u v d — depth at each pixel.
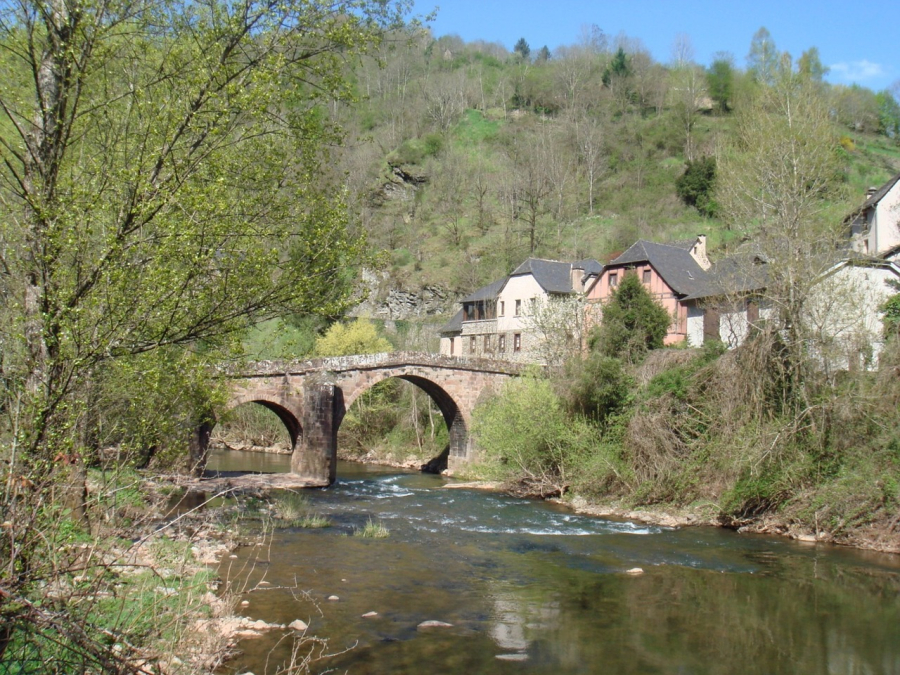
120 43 9.05
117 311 8.00
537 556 15.82
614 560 15.55
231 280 9.09
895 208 32.97
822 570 14.73
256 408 47.38
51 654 5.58
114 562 5.99
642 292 32.62
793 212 23.00
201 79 8.81
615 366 25.88
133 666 5.52
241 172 9.91
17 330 7.32
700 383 23.33
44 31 8.96
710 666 9.40
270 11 9.38
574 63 101.88
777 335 21.47
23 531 5.24
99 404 9.27
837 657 9.78
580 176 82.94
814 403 20.38
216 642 8.50
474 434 33.09
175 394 10.52
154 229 8.72
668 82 95.56
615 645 10.09
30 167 8.16
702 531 19.42
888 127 78.62
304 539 16.94
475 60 119.00
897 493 17.36
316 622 10.50
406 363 32.69
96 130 9.34
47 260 7.54
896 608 12.05
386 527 19.20
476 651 9.65
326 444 30.30
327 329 45.19
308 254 9.95
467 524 20.06
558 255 67.25
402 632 10.29
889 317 24.23
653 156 83.75
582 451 25.20
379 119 97.44
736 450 20.80
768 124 27.80
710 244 59.12
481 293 52.56
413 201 82.62
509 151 90.06
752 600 12.45
